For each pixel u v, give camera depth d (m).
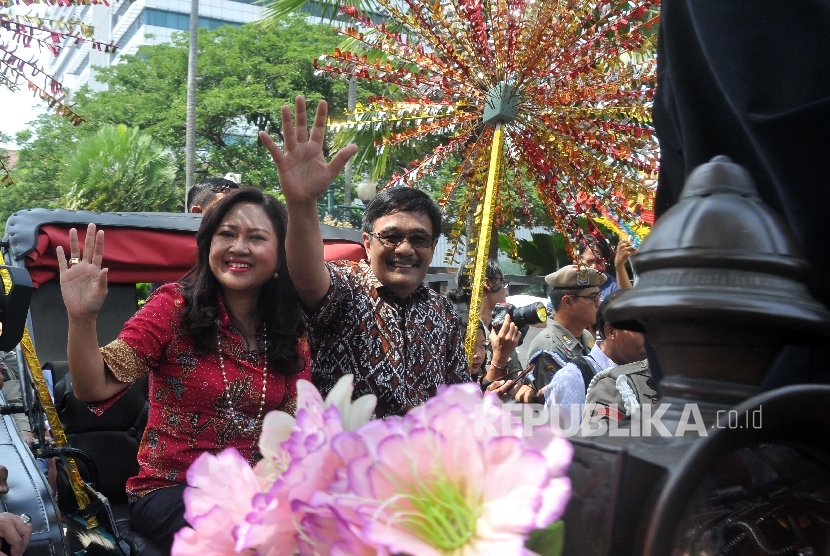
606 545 0.75
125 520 3.38
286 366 2.75
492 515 0.63
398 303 3.04
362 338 2.91
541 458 0.64
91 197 19.80
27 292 2.55
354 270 3.02
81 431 3.76
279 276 2.78
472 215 4.34
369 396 0.81
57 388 3.78
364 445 0.68
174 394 2.68
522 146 3.45
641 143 3.29
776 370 1.09
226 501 0.76
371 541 0.62
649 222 3.25
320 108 2.36
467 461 0.66
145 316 2.66
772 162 1.08
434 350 3.09
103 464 3.73
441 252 20.41
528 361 3.92
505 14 3.39
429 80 3.51
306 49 23.16
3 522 2.50
